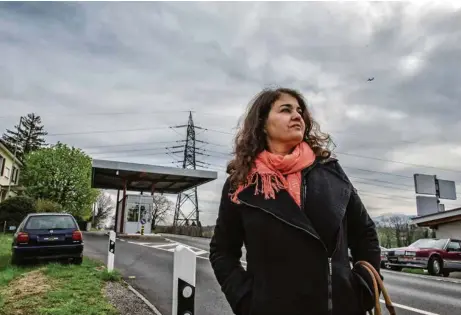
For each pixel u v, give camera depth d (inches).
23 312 182.1
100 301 209.0
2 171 1417.3
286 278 51.3
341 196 57.6
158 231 1620.3
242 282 58.2
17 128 2353.6
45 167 1433.3
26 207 1043.9
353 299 52.5
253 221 55.6
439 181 1013.8
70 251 359.3
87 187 1505.9
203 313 209.6
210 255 67.2
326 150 67.0
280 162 58.1
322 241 52.4
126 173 1040.8
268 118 66.4
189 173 1031.6
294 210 53.6
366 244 60.8
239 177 60.4
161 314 193.9
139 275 317.1
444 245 538.9
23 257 344.2
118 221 1337.4
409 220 840.9
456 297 286.4
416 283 362.3
